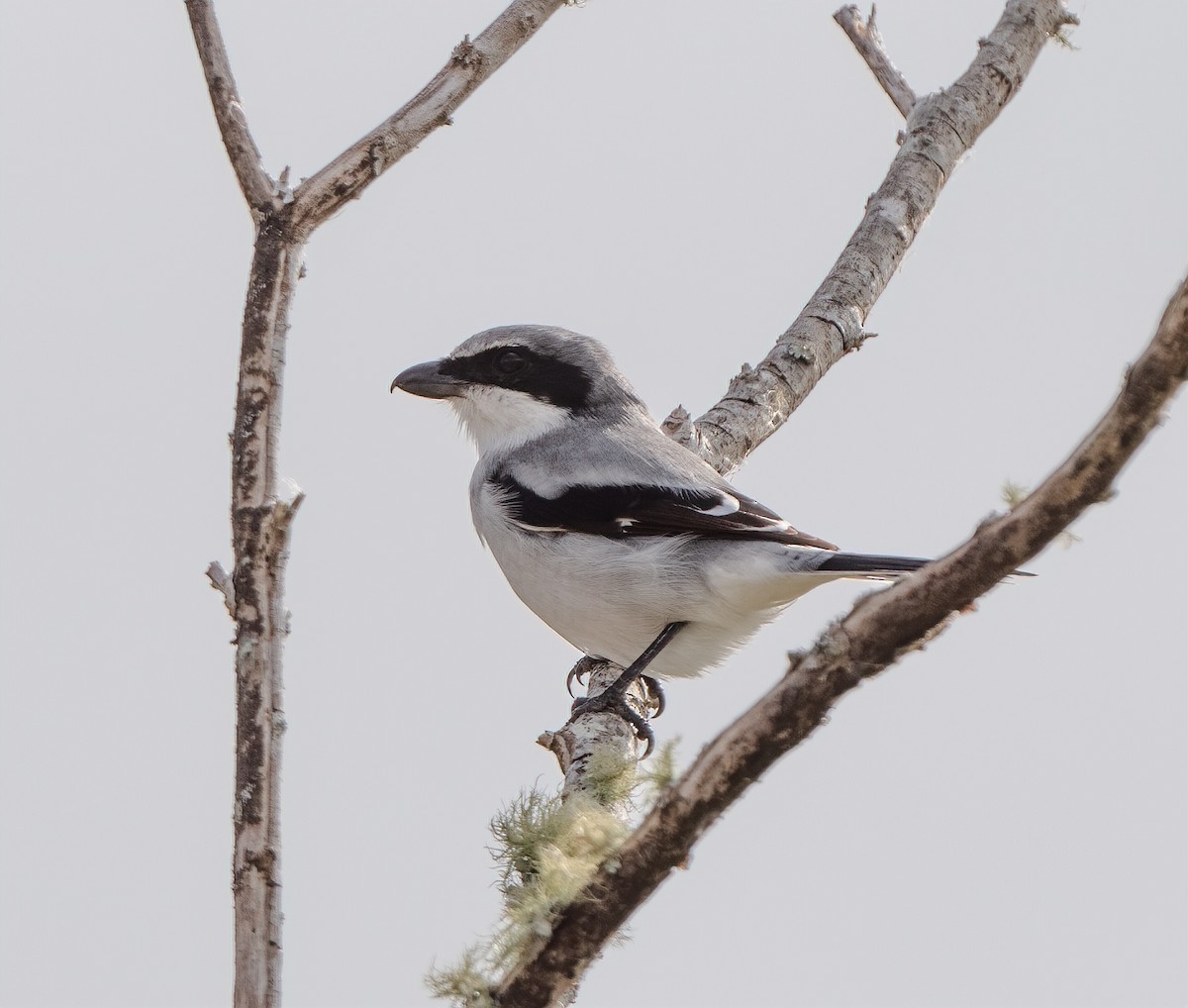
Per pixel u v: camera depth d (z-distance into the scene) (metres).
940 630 6.22
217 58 8.15
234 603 7.36
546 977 7.15
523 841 8.02
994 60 13.77
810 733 6.55
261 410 7.68
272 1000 6.91
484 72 8.77
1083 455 5.57
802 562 10.21
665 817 6.87
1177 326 5.18
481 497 11.30
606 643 11.03
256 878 7.02
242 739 7.19
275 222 8.01
